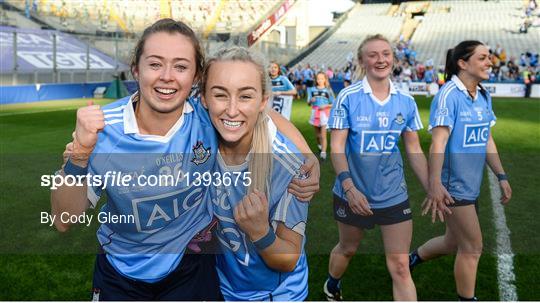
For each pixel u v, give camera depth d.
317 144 7.60
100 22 24.86
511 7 30.38
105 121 1.57
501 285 2.72
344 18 32.41
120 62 20.67
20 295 2.54
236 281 1.80
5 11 21.58
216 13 27.56
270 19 27.39
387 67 2.28
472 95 2.34
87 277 2.76
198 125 1.64
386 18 31.62
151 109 1.55
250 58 1.46
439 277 2.88
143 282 1.79
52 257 3.01
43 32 18.84
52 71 16.22
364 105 2.30
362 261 3.04
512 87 18.19
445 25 29.09
